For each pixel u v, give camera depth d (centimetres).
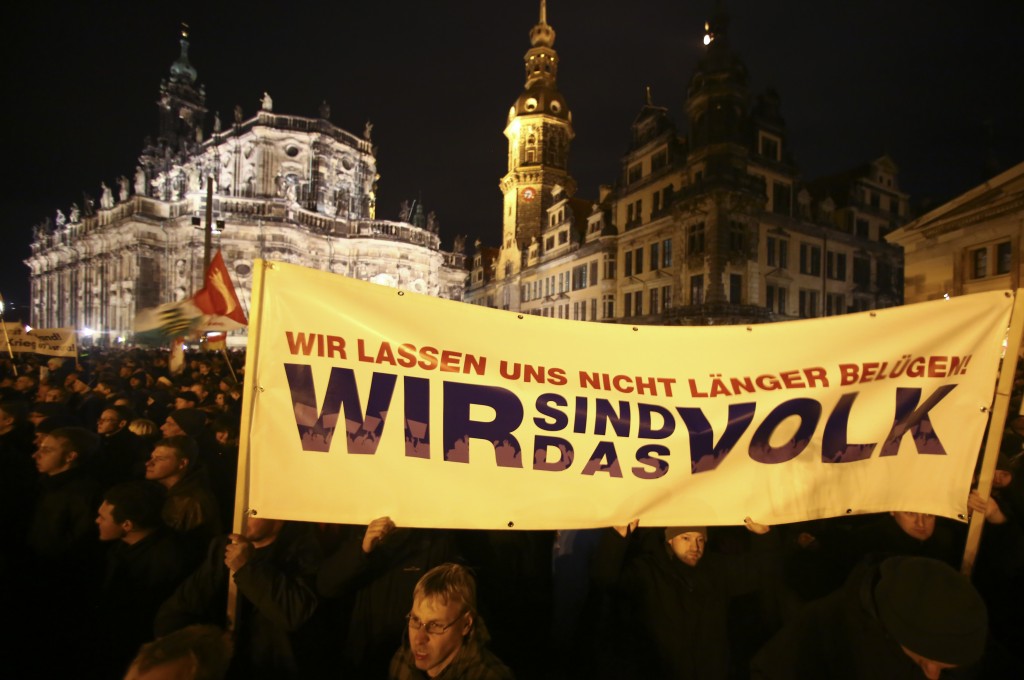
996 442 306
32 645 362
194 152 6084
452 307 306
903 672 216
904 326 322
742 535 438
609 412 309
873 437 313
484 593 482
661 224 3284
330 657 351
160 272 5616
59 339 1295
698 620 323
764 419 314
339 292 292
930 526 323
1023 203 1798
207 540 388
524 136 5309
